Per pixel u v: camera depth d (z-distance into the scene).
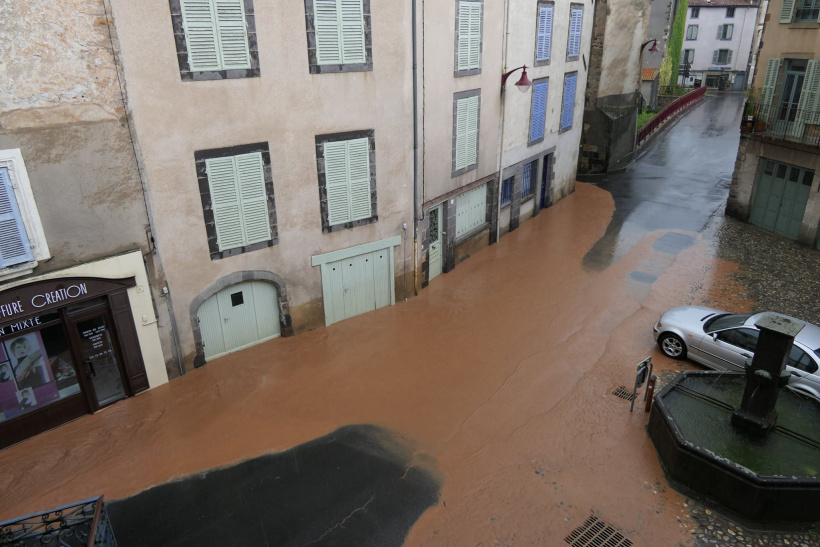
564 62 21.61
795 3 17.95
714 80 57.72
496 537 8.07
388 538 8.05
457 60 14.82
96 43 9.12
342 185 12.80
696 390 10.39
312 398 11.13
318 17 11.35
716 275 16.55
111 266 10.07
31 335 9.62
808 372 10.40
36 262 9.27
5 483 9.01
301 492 8.88
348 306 14.05
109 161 9.69
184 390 11.27
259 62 10.89
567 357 12.53
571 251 18.62
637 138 32.16
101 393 10.70
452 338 13.30
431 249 16.20
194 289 11.34
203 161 10.74
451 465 9.45
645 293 15.52
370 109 12.70
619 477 9.19
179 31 9.89
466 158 16.38
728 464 8.39
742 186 20.98
